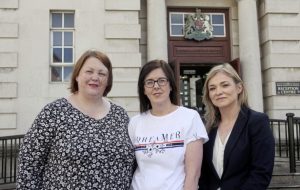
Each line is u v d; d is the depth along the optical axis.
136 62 10.60
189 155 3.16
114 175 3.03
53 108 3.08
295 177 7.68
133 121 3.40
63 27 10.88
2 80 10.25
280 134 9.87
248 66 10.95
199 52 11.62
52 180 2.96
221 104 3.41
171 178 3.09
